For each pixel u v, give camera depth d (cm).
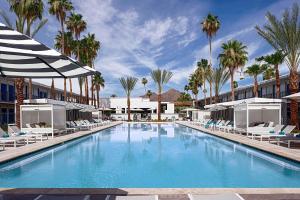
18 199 581
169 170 1085
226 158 1345
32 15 2459
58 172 1047
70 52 4600
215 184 880
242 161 1267
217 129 2941
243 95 5147
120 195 611
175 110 8106
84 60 5097
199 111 4878
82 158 1344
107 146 1778
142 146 1781
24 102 2327
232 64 4191
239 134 2253
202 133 2764
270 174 1007
